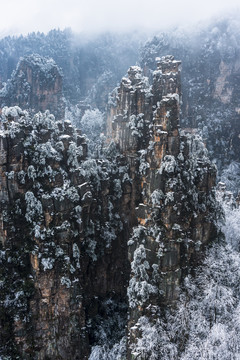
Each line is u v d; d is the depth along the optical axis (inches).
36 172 1670.8
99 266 1969.7
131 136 2004.2
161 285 1624.0
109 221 1995.6
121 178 2031.3
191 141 1899.6
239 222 2349.9
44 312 1654.8
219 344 1617.9
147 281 1622.8
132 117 2001.7
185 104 6230.3
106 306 1972.2
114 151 2090.3
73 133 1969.7
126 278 2053.4
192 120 6102.4
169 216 1603.1
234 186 4931.1
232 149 5762.8
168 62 2027.6
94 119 5049.2
